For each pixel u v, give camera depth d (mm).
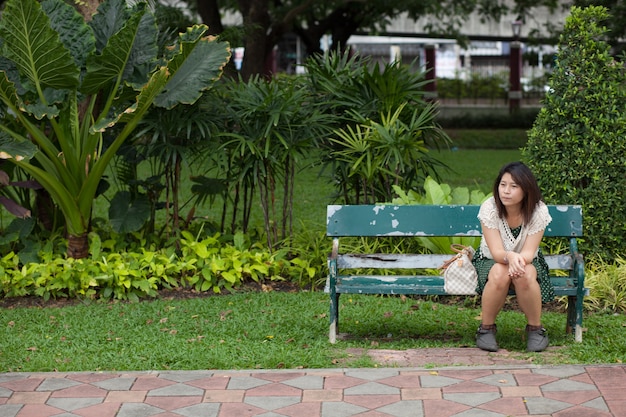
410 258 5602
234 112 7242
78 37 6742
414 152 7102
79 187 6852
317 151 7637
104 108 6723
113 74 6582
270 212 11039
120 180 7652
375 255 5609
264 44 17078
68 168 6809
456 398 4309
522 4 21906
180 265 6816
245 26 15258
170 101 6660
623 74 6742
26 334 5625
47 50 6258
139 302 6547
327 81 7527
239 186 7777
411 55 33469
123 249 7324
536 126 6918
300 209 11188
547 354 5051
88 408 4258
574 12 6754
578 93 6680
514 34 26250
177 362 4930
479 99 27891
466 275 5227
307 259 7117
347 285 5375
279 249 7422
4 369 4883
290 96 7172
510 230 5156
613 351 5062
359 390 4441
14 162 6590
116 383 4594
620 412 4098
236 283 6914
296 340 5465
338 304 5836
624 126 6566
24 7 5988
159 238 7594
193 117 7031
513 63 26188
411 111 7660
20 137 6723
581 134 6715
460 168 16188
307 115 7383
